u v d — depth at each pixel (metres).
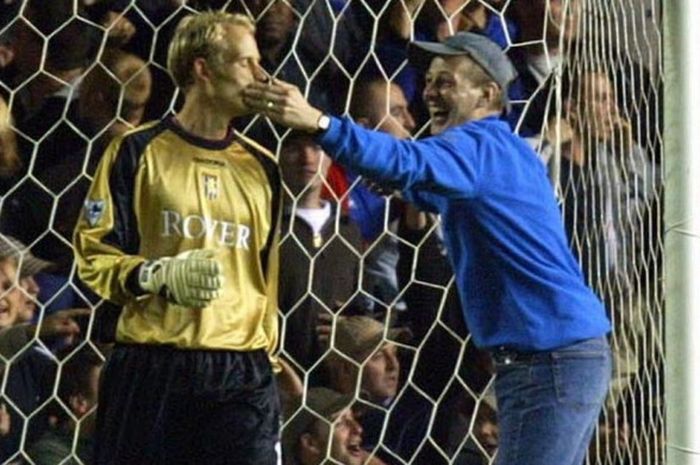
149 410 13.83
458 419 20.38
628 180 19.25
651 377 19.05
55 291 19.91
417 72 21.33
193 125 14.48
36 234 20.14
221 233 14.26
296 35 20.69
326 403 20.08
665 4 13.72
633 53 20.02
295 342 20.16
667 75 13.69
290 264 20.20
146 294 13.44
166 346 13.88
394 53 21.42
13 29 20.73
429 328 20.47
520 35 21.45
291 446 19.94
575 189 18.78
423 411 20.34
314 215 20.34
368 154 12.82
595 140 18.98
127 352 13.94
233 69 14.24
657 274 19.44
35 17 20.80
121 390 13.89
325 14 21.30
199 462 13.91
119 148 14.22
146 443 13.84
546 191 14.23
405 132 21.19
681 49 13.61
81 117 20.61
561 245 14.14
